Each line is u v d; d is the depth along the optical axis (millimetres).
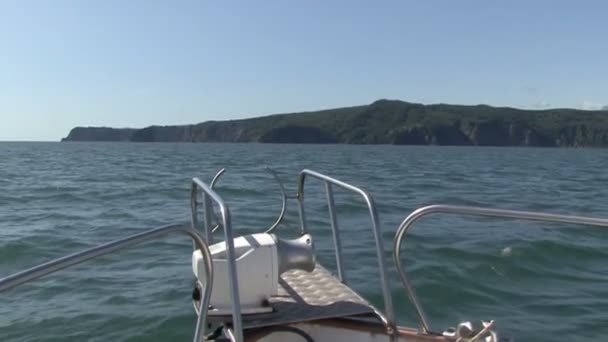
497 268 10047
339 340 3773
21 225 15695
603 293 8719
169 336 6949
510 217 3609
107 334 7066
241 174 35500
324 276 4508
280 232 12570
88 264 10398
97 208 19438
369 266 9883
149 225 15586
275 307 3832
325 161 56906
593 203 21297
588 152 124000
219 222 5641
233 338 3324
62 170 41938
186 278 9430
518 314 7703
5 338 7035
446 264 10125
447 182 31375
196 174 36656
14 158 64688
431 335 3770
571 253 11266
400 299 8094
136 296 8477
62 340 6926
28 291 8797
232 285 3143
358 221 15258
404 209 18000
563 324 7316
